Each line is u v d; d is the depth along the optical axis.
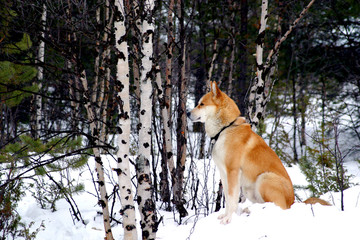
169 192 10.00
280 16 16.30
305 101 22.94
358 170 16.59
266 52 19.73
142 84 6.78
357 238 5.30
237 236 5.98
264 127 15.40
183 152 9.64
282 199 6.95
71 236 8.30
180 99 10.06
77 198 10.96
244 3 21.47
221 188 9.15
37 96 17.23
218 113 7.64
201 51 22.08
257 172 7.24
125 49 6.57
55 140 8.63
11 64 8.37
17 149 8.10
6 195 8.11
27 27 6.90
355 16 21.34
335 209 6.45
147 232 6.69
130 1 8.35
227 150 7.25
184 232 6.77
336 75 22.86
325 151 11.77
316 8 20.58
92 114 7.60
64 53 7.12
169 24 10.34
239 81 20.30
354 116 21.92
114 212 9.78
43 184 9.95
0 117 9.99
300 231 5.70
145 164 6.76
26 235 7.46
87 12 7.20
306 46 23.58
